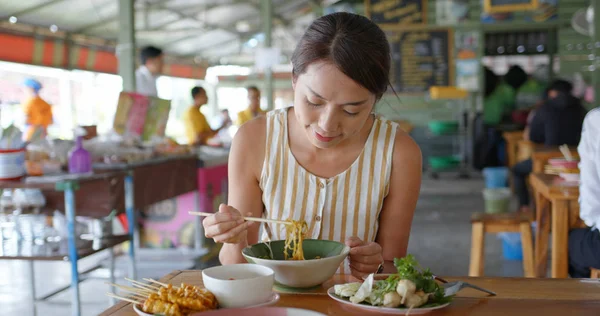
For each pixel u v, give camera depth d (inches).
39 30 317.1
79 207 131.2
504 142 383.2
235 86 614.2
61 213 130.7
